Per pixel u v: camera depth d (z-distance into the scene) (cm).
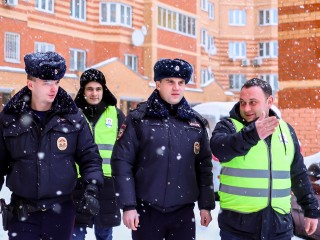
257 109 389
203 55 3853
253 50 4147
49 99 374
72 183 386
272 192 386
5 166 392
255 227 388
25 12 2331
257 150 388
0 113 384
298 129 1404
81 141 391
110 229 592
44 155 375
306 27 1387
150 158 410
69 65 2630
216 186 1056
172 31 3161
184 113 418
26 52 2347
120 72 2611
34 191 375
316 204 410
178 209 416
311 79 1383
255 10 4144
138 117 414
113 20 2808
